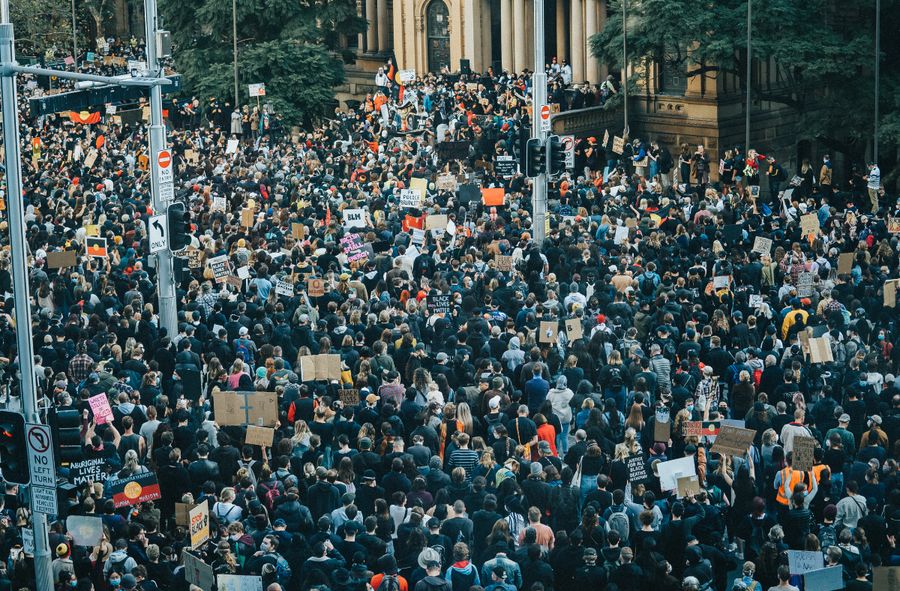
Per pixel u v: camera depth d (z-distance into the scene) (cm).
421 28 9169
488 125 6862
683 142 7675
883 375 3189
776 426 2792
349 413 2780
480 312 3488
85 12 11581
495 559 2181
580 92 7538
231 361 3256
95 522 2269
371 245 4272
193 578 2153
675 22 6669
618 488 2533
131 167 6303
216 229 4675
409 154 6397
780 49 6581
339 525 2383
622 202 5016
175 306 3734
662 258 4162
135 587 2144
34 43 10512
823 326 3403
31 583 2266
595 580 2178
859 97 6738
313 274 3847
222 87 7794
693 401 2964
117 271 3944
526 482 2500
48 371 3141
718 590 2339
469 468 2598
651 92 7725
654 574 2180
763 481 2753
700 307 3531
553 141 4700
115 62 10819
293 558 2262
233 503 2395
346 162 6228
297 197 5228
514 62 8550
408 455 2561
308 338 3403
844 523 2456
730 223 4756
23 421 2189
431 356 3341
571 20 8138
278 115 7669
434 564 2131
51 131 7456
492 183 5597
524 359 3198
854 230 4691
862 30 6862
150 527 2352
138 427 2847
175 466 2564
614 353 3092
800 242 4450
